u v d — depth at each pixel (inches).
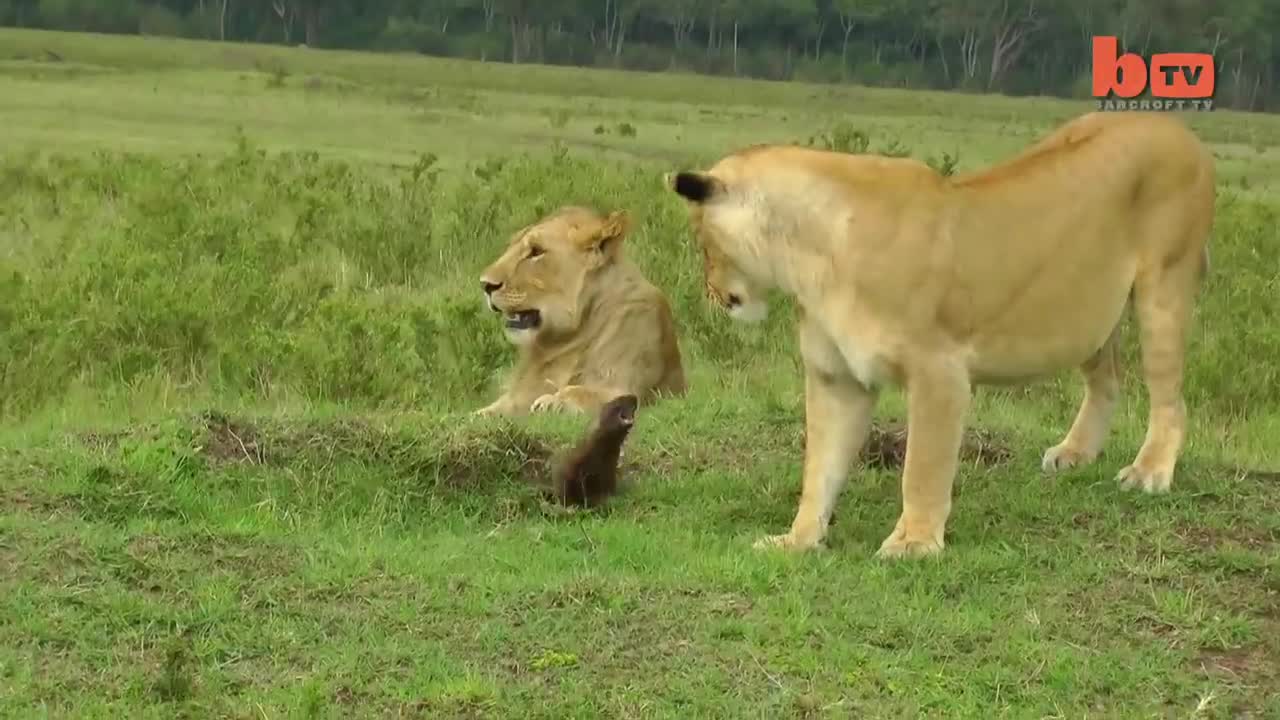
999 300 374.0
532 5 4658.0
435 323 600.1
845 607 331.3
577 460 408.2
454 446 425.7
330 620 317.7
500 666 302.0
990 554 367.2
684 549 370.9
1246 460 481.4
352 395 532.4
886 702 293.4
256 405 516.1
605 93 2891.2
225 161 1050.1
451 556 356.8
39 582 325.1
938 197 368.5
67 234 759.7
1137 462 418.0
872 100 3095.5
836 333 367.9
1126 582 352.8
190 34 4581.7
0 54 2805.1
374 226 798.5
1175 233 401.4
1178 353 408.5
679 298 668.7
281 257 741.9
